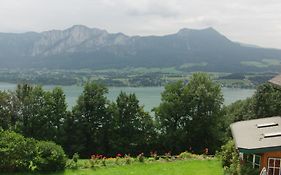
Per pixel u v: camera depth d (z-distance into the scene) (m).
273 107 67.62
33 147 36.84
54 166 36.88
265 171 25.09
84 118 68.38
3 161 35.47
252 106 70.19
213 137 70.06
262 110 68.25
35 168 36.66
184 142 69.44
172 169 38.69
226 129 73.25
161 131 70.56
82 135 67.62
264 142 26.67
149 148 68.94
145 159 42.91
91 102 68.06
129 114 69.19
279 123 33.34
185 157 44.41
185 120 70.44
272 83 36.22
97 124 68.88
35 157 36.38
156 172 37.34
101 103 68.69
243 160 29.33
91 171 37.34
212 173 37.03
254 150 25.53
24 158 36.19
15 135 36.81
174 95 70.38
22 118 66.88
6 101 66.19
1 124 65.56
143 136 69.31
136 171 37.62
